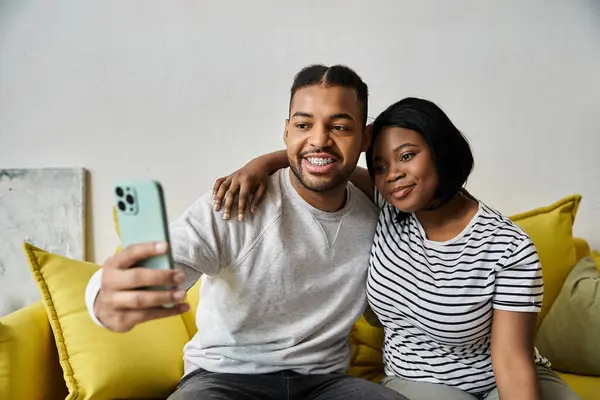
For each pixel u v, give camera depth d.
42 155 1.72
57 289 1.26
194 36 1.71
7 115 1.71
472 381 1.10
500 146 1.76
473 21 1.72
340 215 1.12
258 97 1.73
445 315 1.05
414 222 1.12
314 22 1.72
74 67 1.70
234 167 1.75
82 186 1.71
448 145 1.02
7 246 1.70
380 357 1.42
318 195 1.09
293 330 1.09
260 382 1.06
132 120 1.72
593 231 1.77
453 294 1.04
